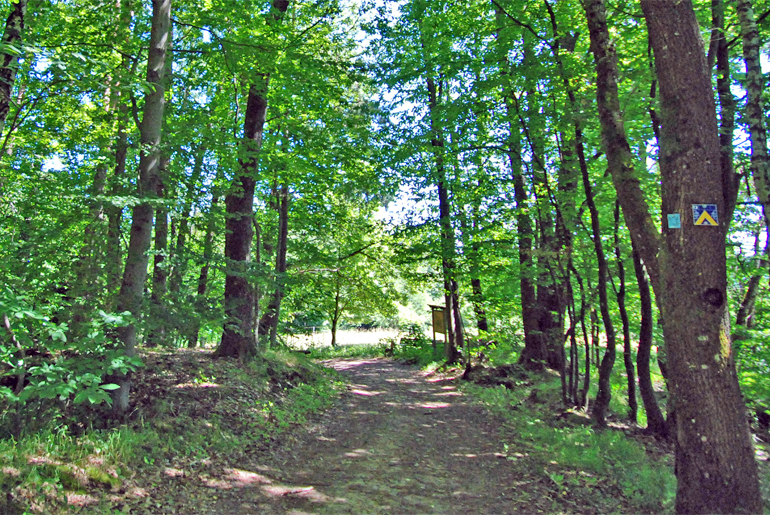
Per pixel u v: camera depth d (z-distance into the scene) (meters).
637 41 8.66
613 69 5.75
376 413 9.62
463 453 7.16
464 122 10.95
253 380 9.37
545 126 9.11
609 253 9.64
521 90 9.47
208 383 8.44
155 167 6.69
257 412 7.95
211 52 8.49
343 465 6.43
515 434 8.10
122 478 4.98
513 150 10.84
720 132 5.88
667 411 7.88
